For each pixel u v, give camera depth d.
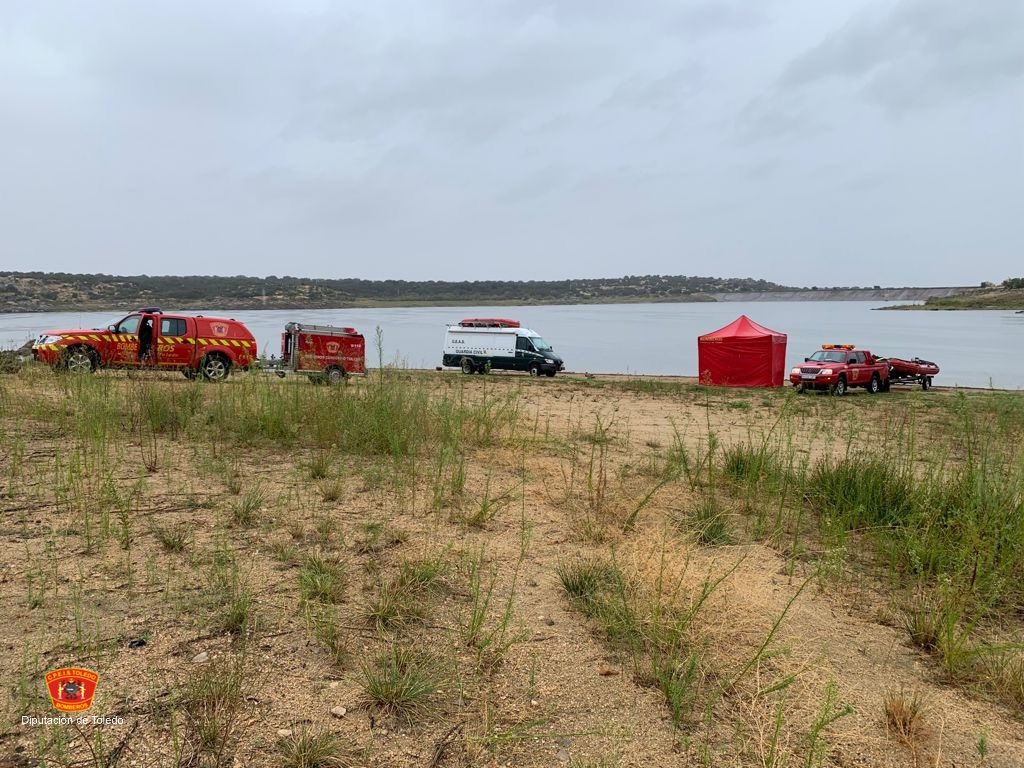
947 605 4.05
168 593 3.80
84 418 7.68
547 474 7.38
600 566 4.58
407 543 4.85
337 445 7.86
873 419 15.98
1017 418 9.24
